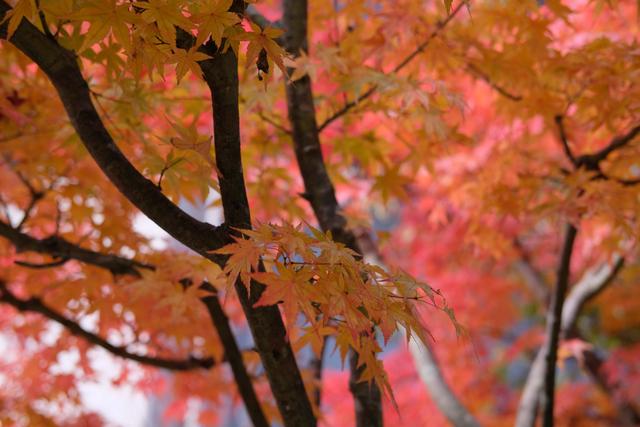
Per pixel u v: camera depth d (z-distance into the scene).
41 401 4.61
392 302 2.11
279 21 3.46
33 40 2.22
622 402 7.10
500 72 3.65
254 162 3.86
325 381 6.56
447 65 3.76
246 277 1.94
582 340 5.73
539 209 3.63
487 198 4.02
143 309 3.46
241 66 3.43
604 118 3.42
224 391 4.18
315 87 4.13
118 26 2.03
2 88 3.16
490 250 4.98
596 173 3.62
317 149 3.29
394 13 3.50
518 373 9.92
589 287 5.32
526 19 3.56
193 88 3.64
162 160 2.82
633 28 4.47
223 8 1.96
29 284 3.85
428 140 3.73
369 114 4.30
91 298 3.49
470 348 7.52
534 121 5.03
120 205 3.73
